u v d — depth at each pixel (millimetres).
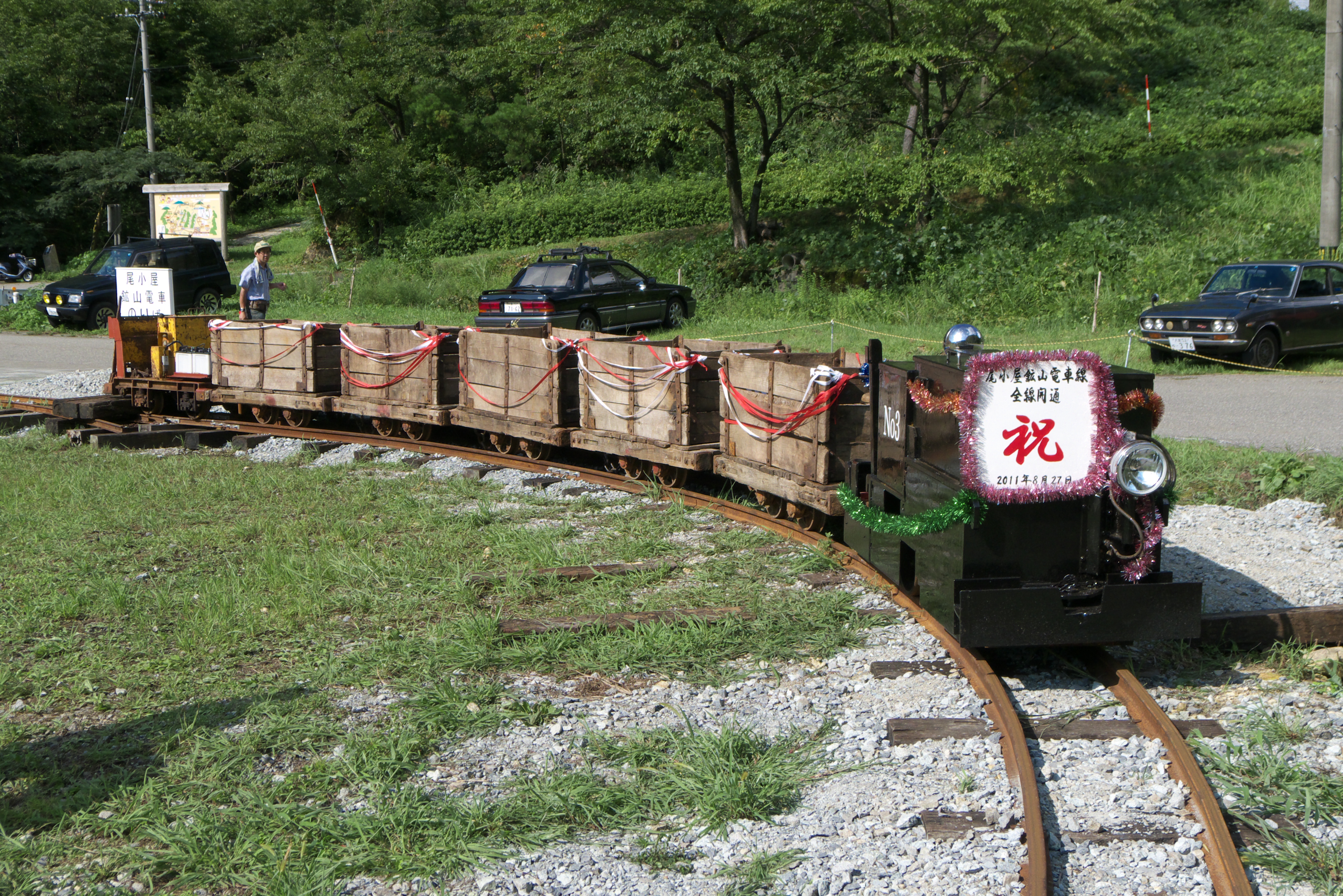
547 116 38125
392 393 11766
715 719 4852
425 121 45938
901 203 25469
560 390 10055
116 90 51188
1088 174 27922
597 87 28797
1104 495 5070
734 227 28531
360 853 3750
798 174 29266
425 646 5680
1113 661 5254
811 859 3691
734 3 24844
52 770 4410
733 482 9016
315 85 41375
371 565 7004
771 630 5852
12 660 5609
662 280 27891
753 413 8086
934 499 5418
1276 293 16625
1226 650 5676
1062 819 3941
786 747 4516
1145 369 16344
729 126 27625
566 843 3861
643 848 3812
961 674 5234
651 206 35594
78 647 5805
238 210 50094
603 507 8742
